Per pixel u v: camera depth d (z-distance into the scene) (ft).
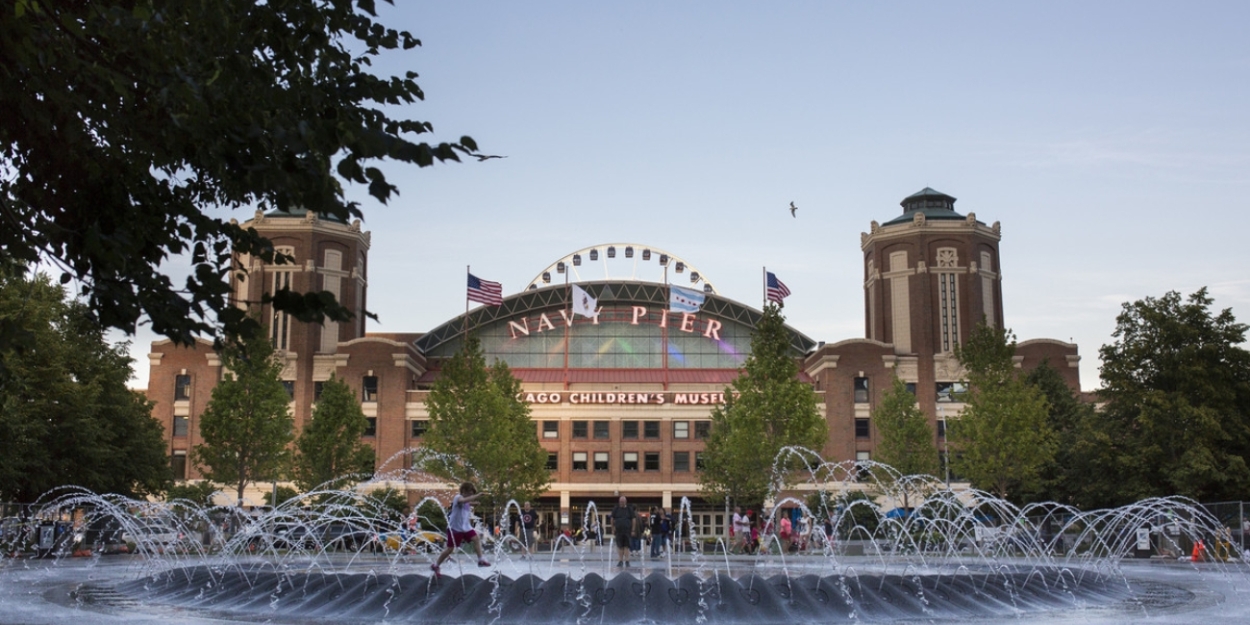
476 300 275.59
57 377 163.53
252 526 145.18
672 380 347.56
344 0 40.19
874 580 67.36
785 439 201.26
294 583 69.36
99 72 34.24
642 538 142.51
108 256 34.19
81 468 171.22
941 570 103.65
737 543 177.06
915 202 364.58
